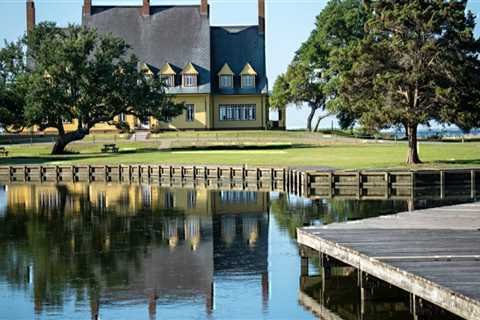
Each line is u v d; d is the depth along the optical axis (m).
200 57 109.88
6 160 77.75
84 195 54.84
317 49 105.75
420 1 58.25
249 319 20.69
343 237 24.28
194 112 108.12
